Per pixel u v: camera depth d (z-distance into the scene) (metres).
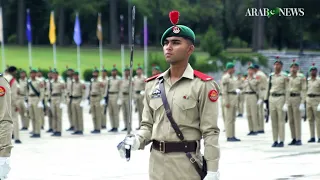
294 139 19.06
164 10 65.00
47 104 24.77
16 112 20.86
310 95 19.62
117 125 25.55
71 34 75.38
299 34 54.84
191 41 6.63
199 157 6.61
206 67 48.53
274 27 56.41
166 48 6.61
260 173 13.62
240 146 18.89
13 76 20.91
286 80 18.33
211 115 6.50
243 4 61.25
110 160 15.99
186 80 6.60
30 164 15.55
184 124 6.52
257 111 22.91
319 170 13.95
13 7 74.44
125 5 72.50
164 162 6.54
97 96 24.91
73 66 57.88
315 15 52.19
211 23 63.66
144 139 6.71
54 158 16.64
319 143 19.42
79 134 24.31
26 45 73.19
